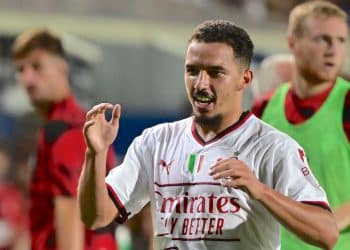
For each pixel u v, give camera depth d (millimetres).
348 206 16109
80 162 17188
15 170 29188
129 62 38719
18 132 29625
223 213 12617
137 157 13406
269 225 12688
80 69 30125
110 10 39344
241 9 42812
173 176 12984
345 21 17125
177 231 12867
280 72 20422
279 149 12727
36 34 17922
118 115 12570
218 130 12961
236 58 12656
